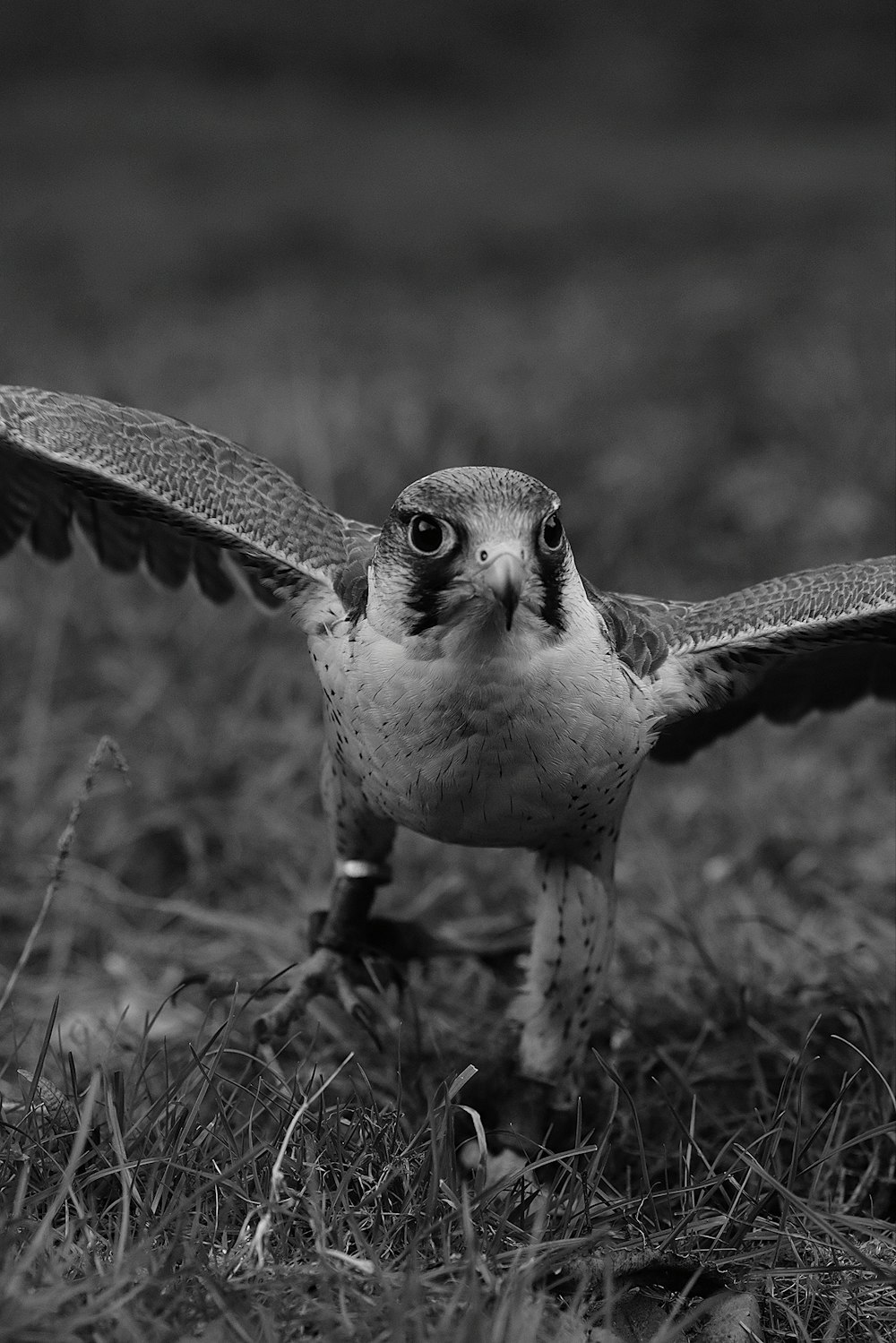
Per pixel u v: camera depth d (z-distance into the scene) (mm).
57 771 11508
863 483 16484
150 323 25625
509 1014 7664
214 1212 6094
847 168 39062
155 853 10812
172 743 11680
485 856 10594
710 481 16672
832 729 12469
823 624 7082
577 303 26281
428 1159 6320
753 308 24953
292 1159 6344
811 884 10438
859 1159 7438
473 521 6211
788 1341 6023
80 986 9477
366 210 34406
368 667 6566
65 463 7020
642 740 6898
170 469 7320
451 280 30000
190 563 8516
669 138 43812
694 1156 7410
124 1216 5512
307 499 7645
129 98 45094
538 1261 5793
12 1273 5141
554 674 6414
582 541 15047
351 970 7941
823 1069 8086
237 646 12688
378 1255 5746
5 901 10180
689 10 53625
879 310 23688
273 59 49125
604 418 18938
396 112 46281
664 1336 5434
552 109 47000
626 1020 8273
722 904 10258
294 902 10320
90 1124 6250
